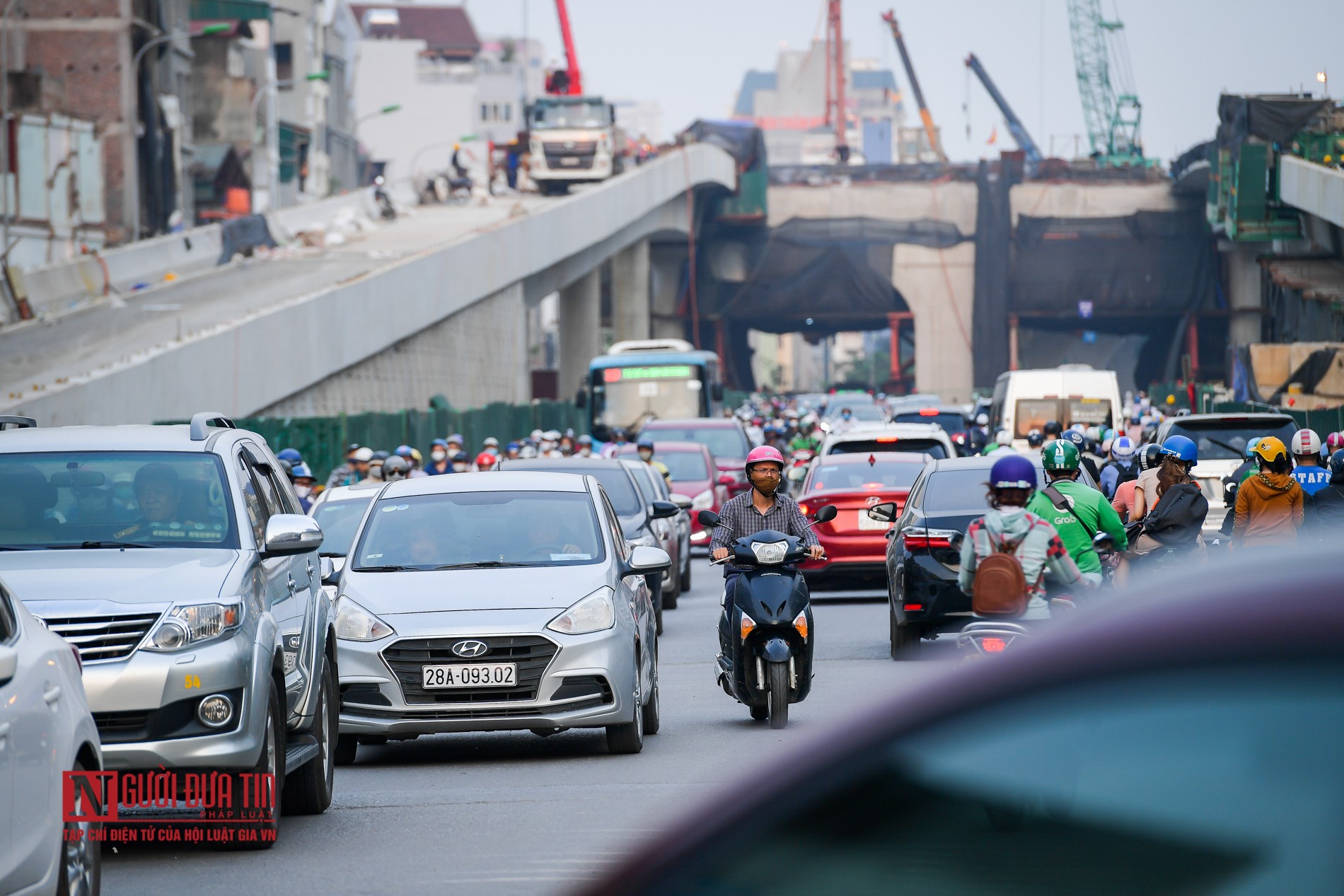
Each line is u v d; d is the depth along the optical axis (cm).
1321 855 503
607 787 3097
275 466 3322
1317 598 564
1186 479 4206
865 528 6397
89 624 2497
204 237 19938
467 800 3034
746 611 3794
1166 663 548
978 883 533
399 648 3441
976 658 621
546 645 3438
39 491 2822
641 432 10969
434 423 14438
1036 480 2798
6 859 1691
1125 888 521
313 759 2911
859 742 570
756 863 553
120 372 11031
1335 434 6838
